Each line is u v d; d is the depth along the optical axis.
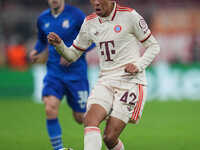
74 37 25.17
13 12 70.00
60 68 24.88
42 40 26.27
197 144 29.23
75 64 25.16
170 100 57.88
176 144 29.22
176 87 58.34
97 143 17.06
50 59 25.06
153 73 58.09
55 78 24.84
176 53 67.00
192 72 58.53
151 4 73.38
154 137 32.22
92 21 18.44
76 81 25.27
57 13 25.11
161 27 68.31
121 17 17.94
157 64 62.84
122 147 19.00
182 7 72.44
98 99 18.03
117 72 18.33
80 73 25.36
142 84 18.56
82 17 25.03
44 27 25.39
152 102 55.97
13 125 38.12
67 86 25.08
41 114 45.25
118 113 17.75
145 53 18.19
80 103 25.62
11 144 28.92
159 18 68.81
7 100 57.81
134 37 18.27
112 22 18.02
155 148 27.70
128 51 18.14
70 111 47.72
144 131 35.22
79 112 25.94
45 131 34.94
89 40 19.09
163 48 67.19
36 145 28.50
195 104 53.78
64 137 31.62
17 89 58.75
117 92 18.19
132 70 17.44
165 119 42.03
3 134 33.44
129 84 18.22
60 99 24.81
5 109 49.34
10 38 68.62
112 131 17.56
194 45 67.00
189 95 58.56
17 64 65.56
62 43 18.67
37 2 73.94
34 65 65.00
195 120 41.34
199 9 70.56
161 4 73.88
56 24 25.05
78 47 19.27
